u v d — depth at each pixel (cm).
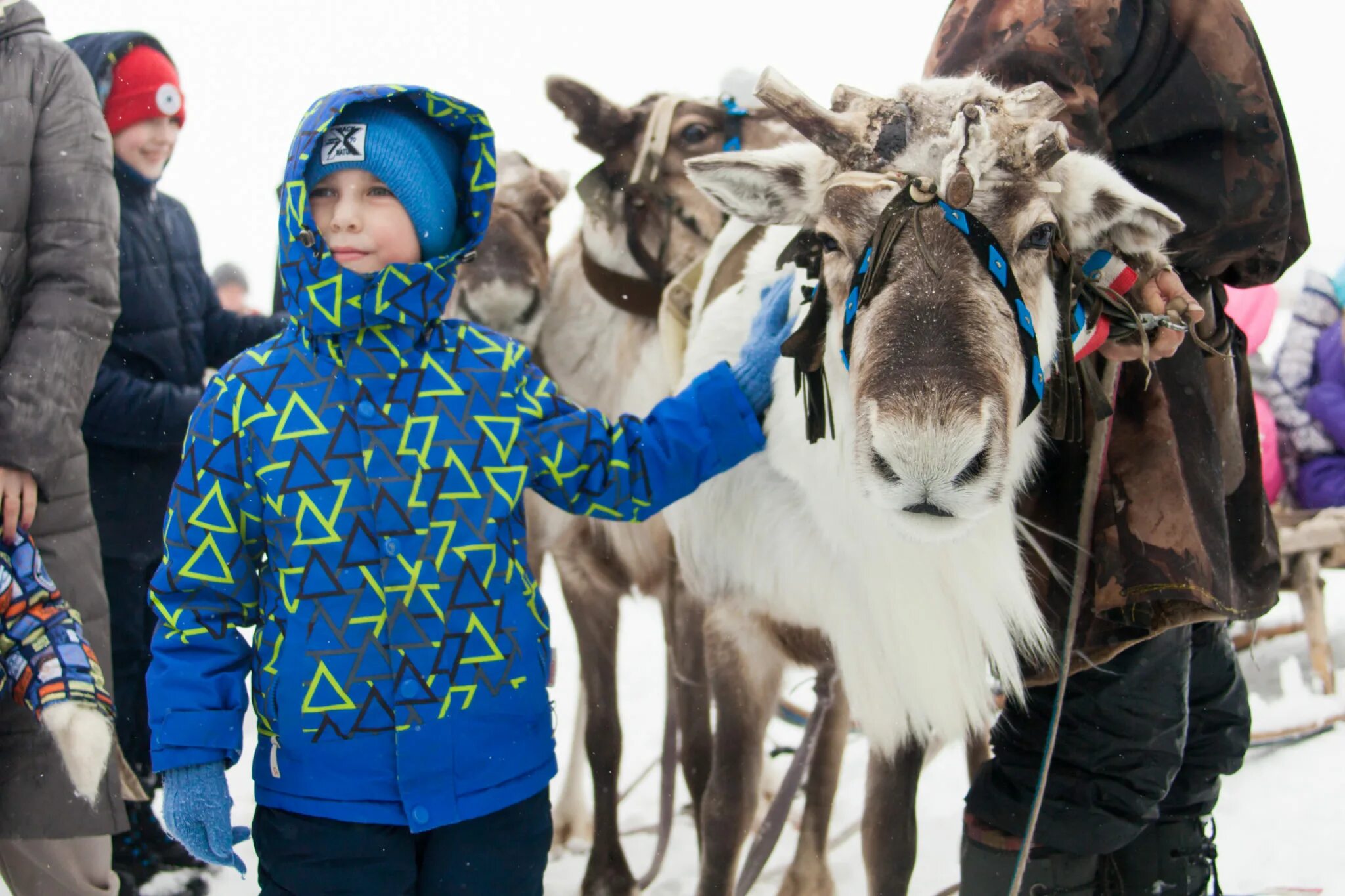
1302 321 498
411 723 191
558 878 357
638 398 386
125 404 339
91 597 267
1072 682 234
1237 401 255
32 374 251
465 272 388
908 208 204
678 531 295
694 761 331
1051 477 240
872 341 198
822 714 294
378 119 204
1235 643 480
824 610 255
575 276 405
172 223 375
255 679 197
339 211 201
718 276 314
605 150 386
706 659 297
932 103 214
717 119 383
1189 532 221
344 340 199
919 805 393
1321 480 485
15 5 264
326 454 194
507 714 199
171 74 361
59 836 242
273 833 194
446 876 197
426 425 198
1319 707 436
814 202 230
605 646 364
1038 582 241
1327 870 327
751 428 232
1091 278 223
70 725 216
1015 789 239
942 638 239
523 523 211
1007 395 196
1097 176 215
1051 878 239
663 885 345
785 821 290
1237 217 230
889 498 195
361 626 192
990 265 201
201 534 195
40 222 260
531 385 212
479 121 211
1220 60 226
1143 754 232
